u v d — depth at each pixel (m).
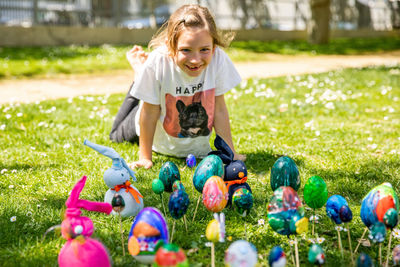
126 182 2.67
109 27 17.28
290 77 9.41
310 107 6.22
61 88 8.67
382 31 28.31
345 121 5.49
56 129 4.85
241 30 20.70
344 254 2.36
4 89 8.35
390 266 2.27
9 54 12.62
